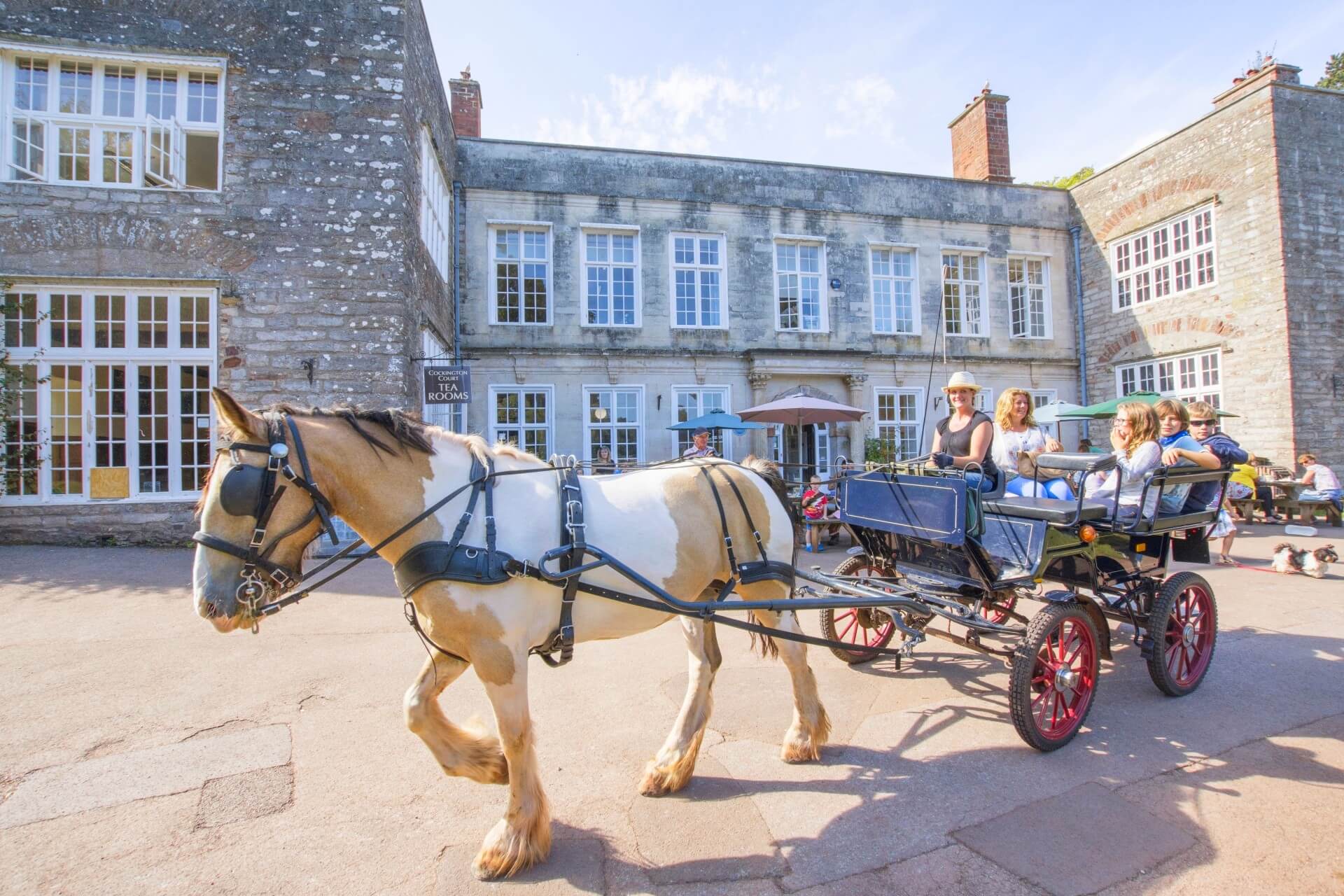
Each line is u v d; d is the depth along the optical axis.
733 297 15.72
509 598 2.73
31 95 9.30
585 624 3.01
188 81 9.66
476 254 14.36
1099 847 2.79
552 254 14.73
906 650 3.88
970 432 4.78
